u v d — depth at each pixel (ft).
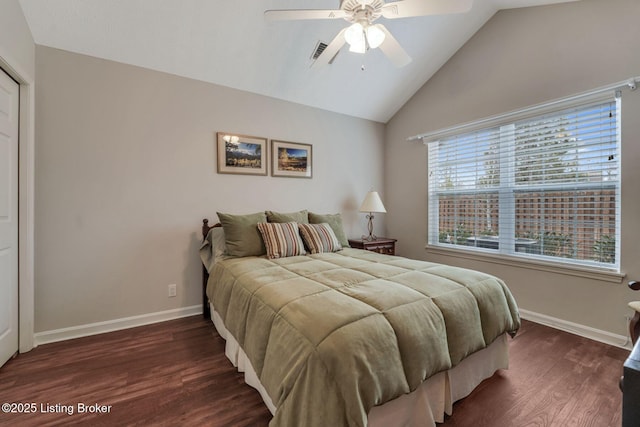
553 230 7.95
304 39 8.34
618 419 4.44
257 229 8.25
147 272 8.20
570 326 7.54
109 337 7.29
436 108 10.87
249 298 5.07
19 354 6.41
